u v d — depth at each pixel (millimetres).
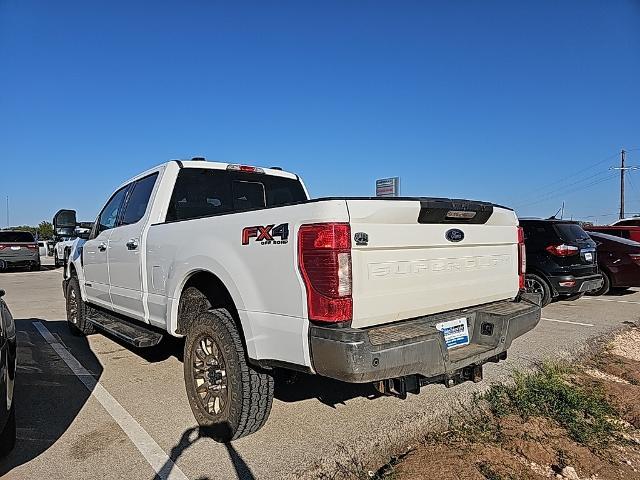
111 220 5961
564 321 7840
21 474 3150
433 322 3412
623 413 4121
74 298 7078
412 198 3156
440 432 3738
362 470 3195
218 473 3129
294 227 2912
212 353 3697
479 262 3799
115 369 5430
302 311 2859
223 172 5293
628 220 16062
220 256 3488
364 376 2701
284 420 3873
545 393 4414
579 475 3146
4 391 3074
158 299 4484
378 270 2953
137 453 3416
